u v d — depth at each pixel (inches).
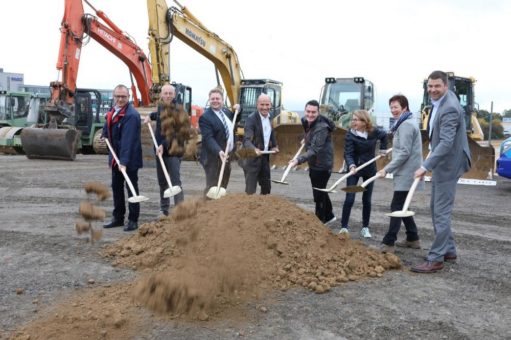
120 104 246.5
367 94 660.7
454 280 183.3
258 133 241.8
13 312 147.1
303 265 177.3
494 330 140.4
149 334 133.0
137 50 689.6
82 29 624.4
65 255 205.6
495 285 179.2
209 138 239.1
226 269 164.7
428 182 475.5
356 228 272.2
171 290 145.8
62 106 621.3
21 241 228.2
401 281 179.5
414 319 146.1
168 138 250.8
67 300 156.2
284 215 194.9
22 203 332.5
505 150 436.1
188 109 713.6
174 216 193.6
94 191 225.1
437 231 193.2
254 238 180.7
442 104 191.9
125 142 242.1
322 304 155.3
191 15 647.1
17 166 555.2
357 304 156.2
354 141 240.4
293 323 141.2
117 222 260.2
